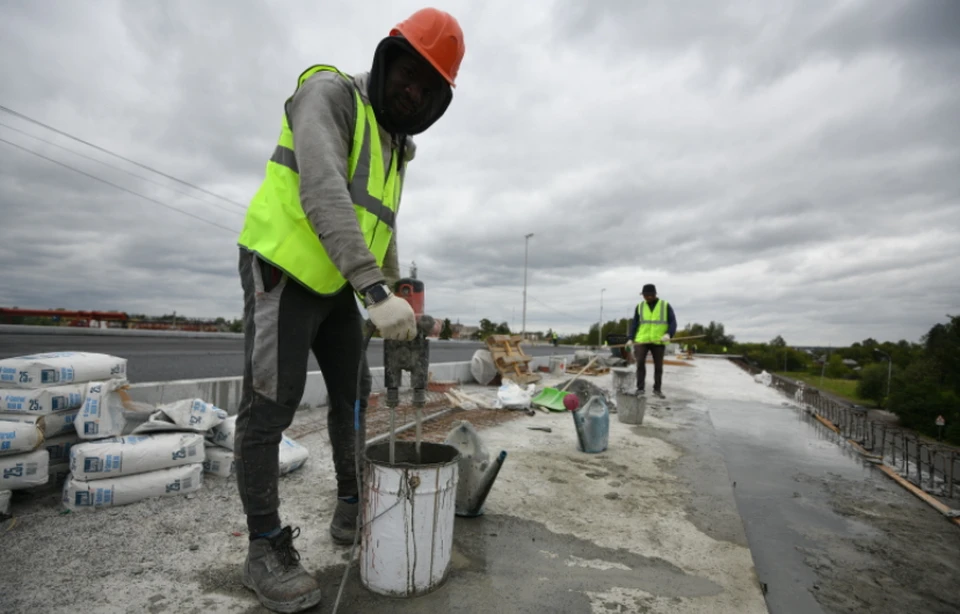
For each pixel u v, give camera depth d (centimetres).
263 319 161
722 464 367
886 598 198
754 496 322
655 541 227
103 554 189
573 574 193
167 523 219
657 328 781
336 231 145
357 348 203
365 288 146
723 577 196
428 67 168
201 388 392
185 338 2167
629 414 520
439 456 204
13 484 221
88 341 1349
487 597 173
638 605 172
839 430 562
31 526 211
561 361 1120
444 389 668
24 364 238
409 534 167
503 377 816
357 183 167
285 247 157
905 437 401
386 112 176
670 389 909
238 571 183
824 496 329
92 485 229
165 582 173
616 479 320
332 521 213
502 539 222
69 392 246
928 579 216
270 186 163
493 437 426
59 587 165
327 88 159
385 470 167
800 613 184
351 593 173
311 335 171
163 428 261
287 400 166
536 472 326
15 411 234
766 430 553
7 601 155
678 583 190
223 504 243
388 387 184
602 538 228
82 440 254
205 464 281
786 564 226
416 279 189
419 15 171
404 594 169
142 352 1019
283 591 157
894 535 265
